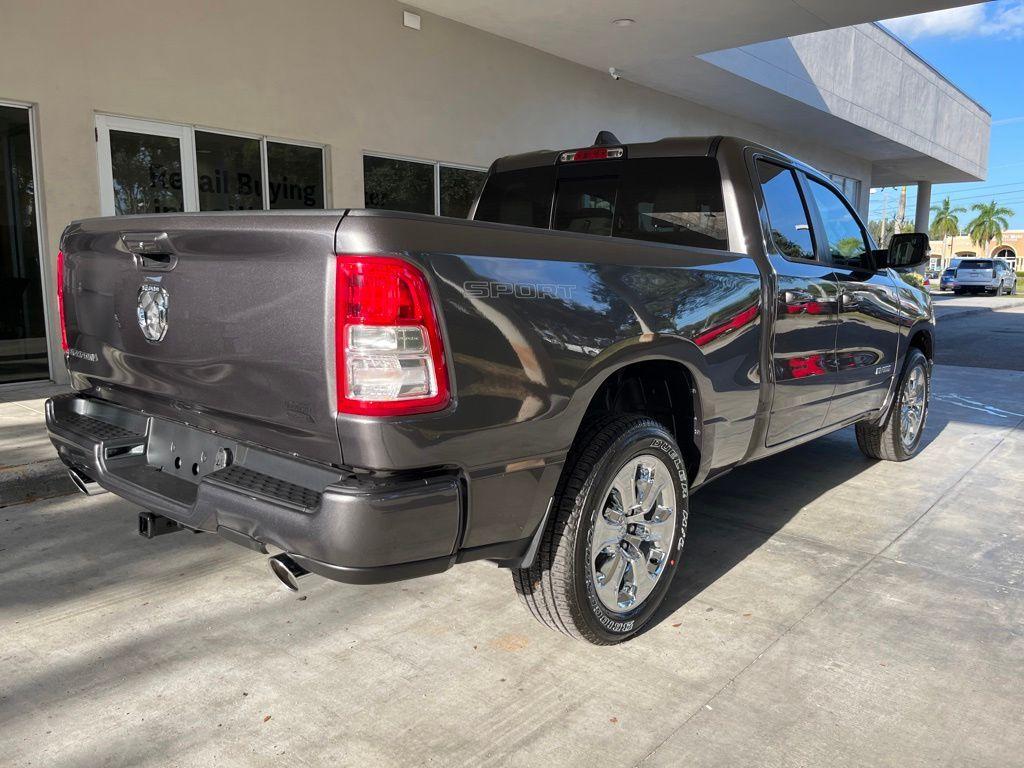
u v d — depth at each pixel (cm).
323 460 220
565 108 1256
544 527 253
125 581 340
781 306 358
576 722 240
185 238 242
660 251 293
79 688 256
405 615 312
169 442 281
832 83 1670
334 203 941
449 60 1055
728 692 259
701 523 425
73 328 311
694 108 1570
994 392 862
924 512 446
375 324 202
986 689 262
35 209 714
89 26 713
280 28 861
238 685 259
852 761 224
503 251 230
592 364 253
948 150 2461
